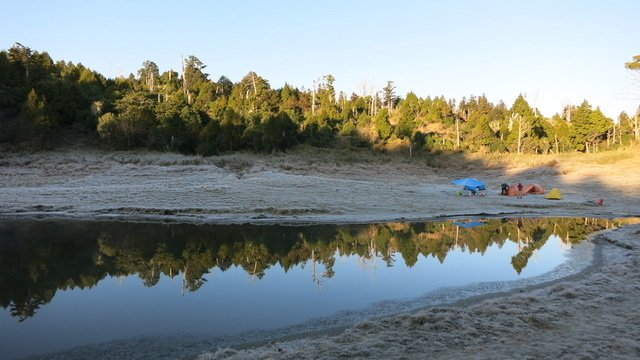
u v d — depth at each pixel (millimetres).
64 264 19672
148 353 9938
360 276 17438
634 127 90250
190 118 64062
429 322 10430
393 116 107500
